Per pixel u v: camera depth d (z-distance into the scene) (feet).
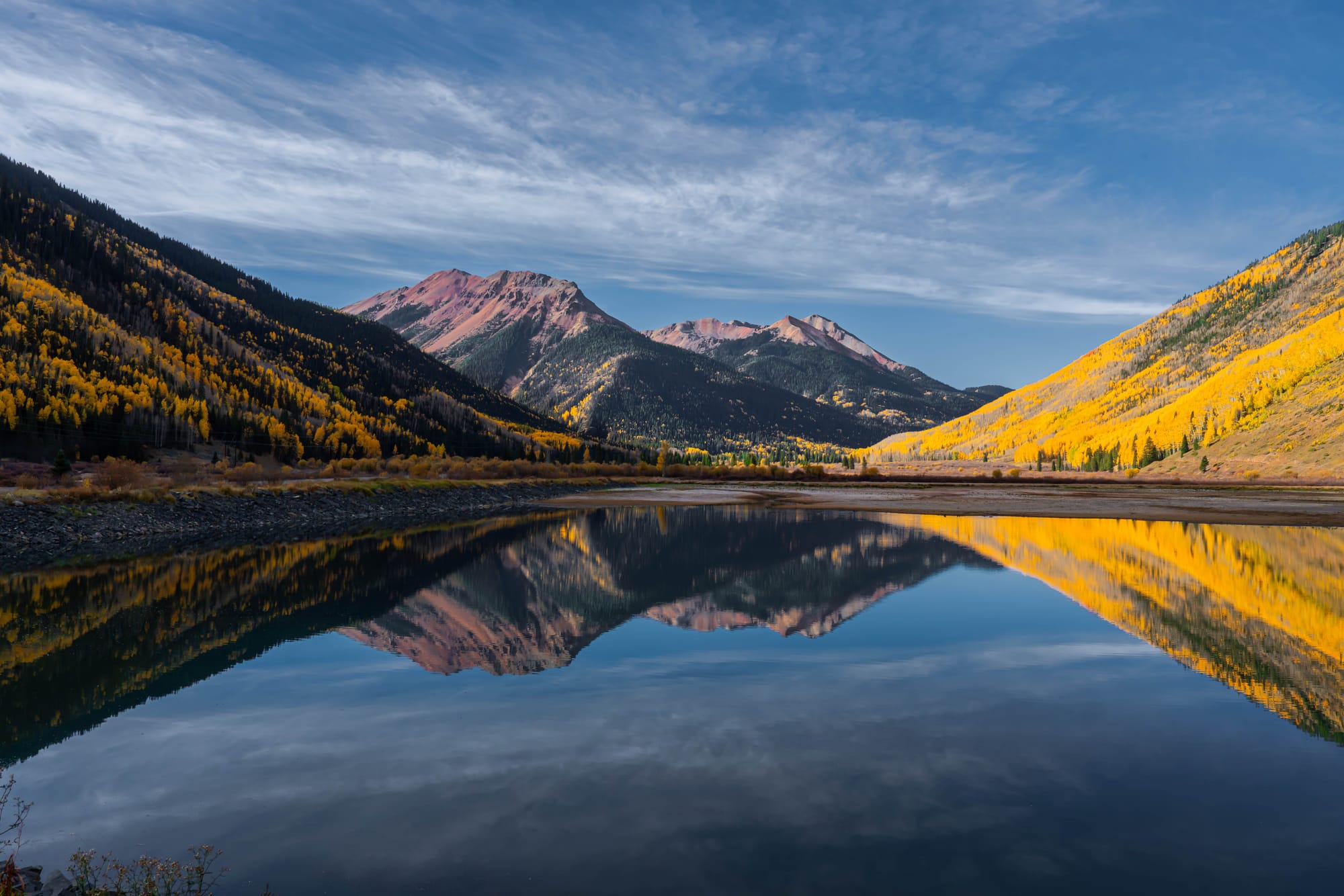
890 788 36.19
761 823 32.32
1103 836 31.09
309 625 77.71
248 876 28.12
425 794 35.73
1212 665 60.54
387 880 27.78
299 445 499.10
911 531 189.16
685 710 49.16
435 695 53.01
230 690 54.44
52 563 122.72
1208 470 587.27
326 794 35.83
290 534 175.11
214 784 37.17
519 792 35.91
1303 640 69.87
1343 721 46.21
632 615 84.58
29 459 313.94
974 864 28.78
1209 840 30.83
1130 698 51.39
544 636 73.26
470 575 113.60
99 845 30.81
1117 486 465.06
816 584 106.22
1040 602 91.15
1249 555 137.69
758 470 562.25
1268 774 37.81
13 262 586.04
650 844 30.45
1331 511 260.01
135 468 197.26
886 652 65.72
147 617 81.51
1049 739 43.14
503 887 27.25
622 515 244.22
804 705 50.14
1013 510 267.39
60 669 60.64
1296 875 27.94
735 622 80.33
